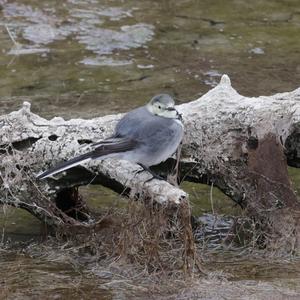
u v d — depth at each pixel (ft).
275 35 66.74
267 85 57.41
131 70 60.29
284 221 38.29
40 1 71.67
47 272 36.01
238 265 36.35
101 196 44.14
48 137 39.55
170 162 39.42
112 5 71.56
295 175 46.29
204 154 39.50
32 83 58.03
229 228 40.45
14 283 34.86
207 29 67.51
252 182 39.11
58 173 39.06
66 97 55.83
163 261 36.01
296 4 73.15
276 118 39.32
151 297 33.42
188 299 33.09
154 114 37.45
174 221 35.96
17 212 43.04
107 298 33.45
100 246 37.78
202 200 43.88
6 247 38.93
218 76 59.16
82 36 65.62
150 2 72.74
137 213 36.24
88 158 35.96
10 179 39.34
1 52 62.80
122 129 37.04
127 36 65.72
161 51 63.52
